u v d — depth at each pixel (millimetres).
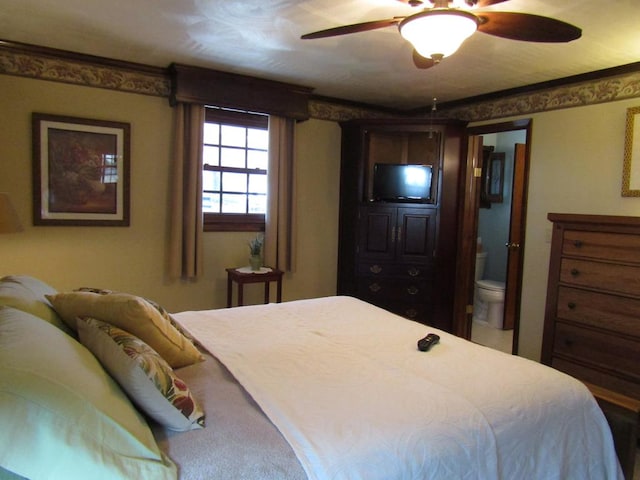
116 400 1171
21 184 3107
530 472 1429
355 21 2461
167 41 2865
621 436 1717
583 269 2672
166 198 3607
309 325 2311
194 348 1807
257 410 1392
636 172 3080
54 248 3238
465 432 1334
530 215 3727
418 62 2289
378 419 1336
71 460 990
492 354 1918
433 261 4207
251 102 3666
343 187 4406
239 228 3963
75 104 3229
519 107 3791
